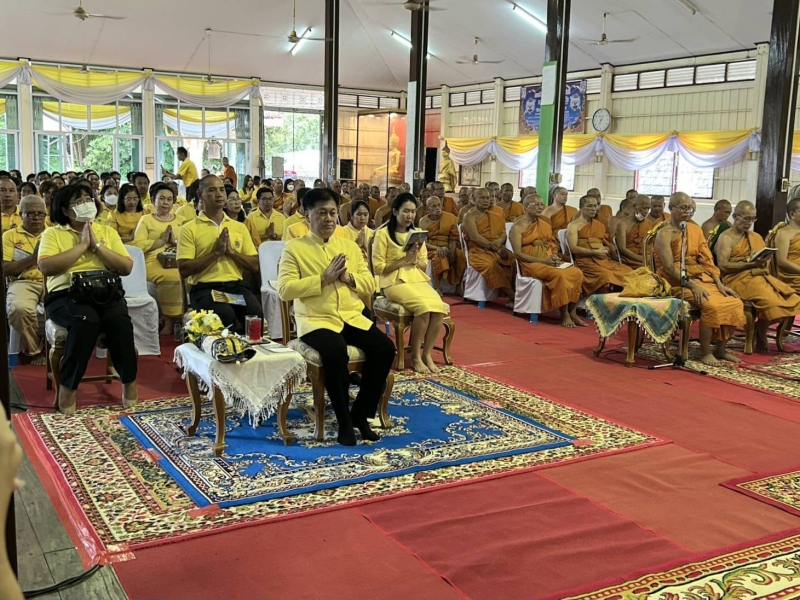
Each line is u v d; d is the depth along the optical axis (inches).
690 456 157.6
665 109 655.8
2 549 30.9
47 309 179.6
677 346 265.3
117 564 107.3
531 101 771.4
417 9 513.7
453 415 180.1
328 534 117.7
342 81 881.5
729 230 263.6
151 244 256.7
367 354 161.2
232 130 817.5
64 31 679.7
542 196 438.0
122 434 161.0
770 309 249.4
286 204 335.0
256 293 256.1
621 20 598.9
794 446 166.2
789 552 115.1
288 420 172.6
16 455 30.3
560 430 171.0
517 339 275.6
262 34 729.6
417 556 111.2
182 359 161.6
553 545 115.3
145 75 752.3
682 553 114.0
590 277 319.3
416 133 529.0
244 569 106.7
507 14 648.4
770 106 339.0
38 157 737.6
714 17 555.8
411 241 219.9
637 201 337.1
